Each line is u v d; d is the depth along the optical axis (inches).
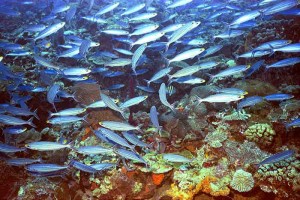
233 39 94.0
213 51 74.4
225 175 46.6
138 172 51.3
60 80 82.1
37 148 48.2
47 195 54.1
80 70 67.9
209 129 57.3
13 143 64.7
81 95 69.6
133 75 90.2
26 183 58.3
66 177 55.2
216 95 48.6
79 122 71.6
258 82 65.5
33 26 85.8
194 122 58.0
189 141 55.5
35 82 78.5
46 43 84.6
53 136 68.6
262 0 80.0
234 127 54.2
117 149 46.3
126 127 48.3
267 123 54.0
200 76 81.5
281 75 73.6
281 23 80.0
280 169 46.0
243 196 45.3
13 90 72.1
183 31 56.9
